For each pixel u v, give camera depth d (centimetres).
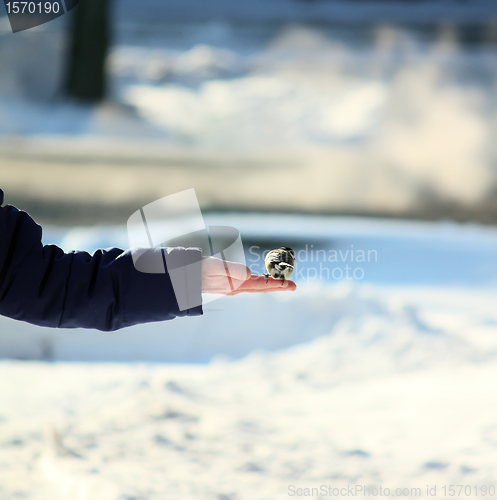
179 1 13700
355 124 7250
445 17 13275
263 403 1282
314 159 6066
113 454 1019
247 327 1777
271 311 1792
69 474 937
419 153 6019
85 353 1727
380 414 1197
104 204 4200
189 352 1755
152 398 1255
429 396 1284
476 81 8581
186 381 1425
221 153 6425
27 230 618
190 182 4988
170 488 900
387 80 8712
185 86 8806
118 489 890
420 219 3831
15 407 1253
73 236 3003
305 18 12800
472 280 2417
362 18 12938
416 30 12006
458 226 3597
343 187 4853
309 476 945
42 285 606
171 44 10538
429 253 2802
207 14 12812
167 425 1134
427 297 2169
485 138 6381
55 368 1577
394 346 1595
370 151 6350
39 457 1011
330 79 8856
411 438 1079
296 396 1327
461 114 7262
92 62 8144
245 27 11794
